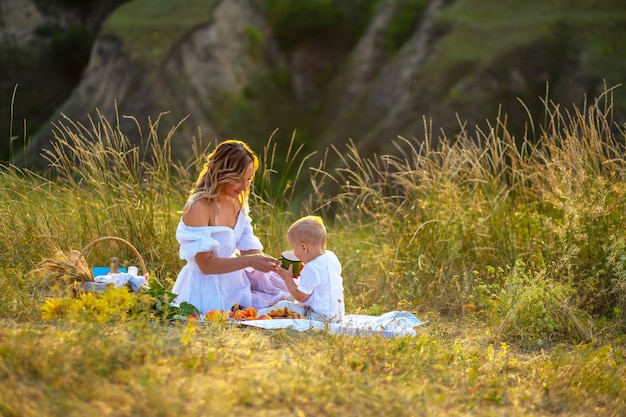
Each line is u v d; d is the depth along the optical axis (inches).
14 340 159.2
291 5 1182.3
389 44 1129.4
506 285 238.4
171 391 143.9
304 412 144.3
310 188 917.8
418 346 183.3
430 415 149.3
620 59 993.5
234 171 217.0
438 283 260.5
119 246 269.9
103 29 1144.2
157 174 289.7
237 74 1126.4
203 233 216.2
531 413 161.3
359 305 252.5
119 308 183.6
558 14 1048.2
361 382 157.6
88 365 148.3
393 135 987.3
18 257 254.2
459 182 295.9
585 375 178.7
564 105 967.0
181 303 210.1
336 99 1115.3
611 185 269.4
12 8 1302.9
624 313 235.8
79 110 1081.4
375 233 302.2
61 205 288.2
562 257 245.9
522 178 293.3
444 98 995.3
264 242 287.3
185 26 1141.1
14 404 131.3
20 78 1235.9
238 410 141.5
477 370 175.8
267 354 176.9
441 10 1117.7
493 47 1021.2
